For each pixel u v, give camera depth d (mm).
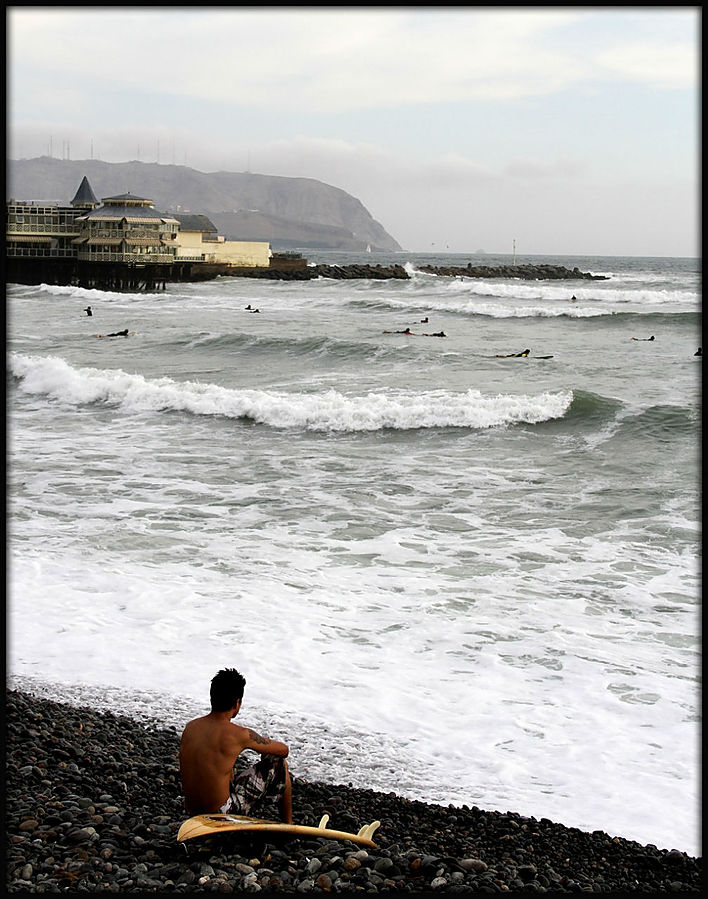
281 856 5078
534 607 10320
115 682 7953
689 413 21719
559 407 21844
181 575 11117
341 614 9953
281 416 21766
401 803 6086
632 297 68062
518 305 64688
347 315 54062
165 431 20797
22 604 9883
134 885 4586
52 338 39281
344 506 14656
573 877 5164
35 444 19062
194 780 5086
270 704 7664
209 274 95688
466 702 7855
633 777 6629
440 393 24312
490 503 14984
